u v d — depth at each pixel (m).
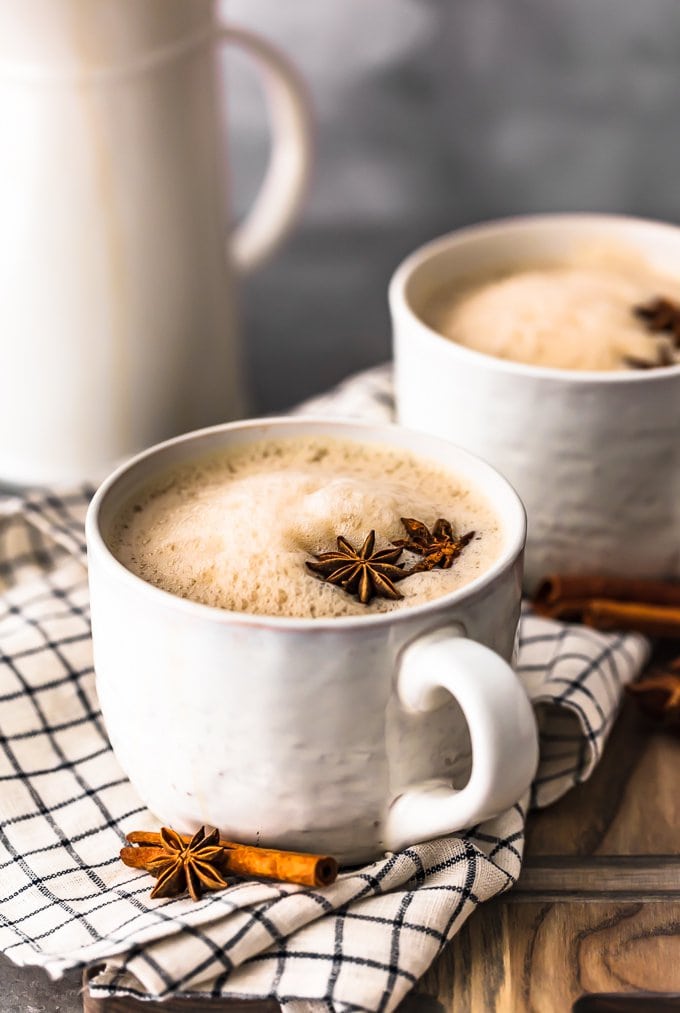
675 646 0.70
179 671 0.54
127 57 0.72
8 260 0.75
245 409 0.88
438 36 0.92
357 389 0.78
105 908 0.57
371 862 0.58
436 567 0.57
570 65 0.92
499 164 0.96
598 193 0.97
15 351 0.76
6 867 0.59
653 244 0.76
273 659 0.53
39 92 0.71
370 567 0.56
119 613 0.55
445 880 0.57
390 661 0.54
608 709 0.64
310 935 0.55
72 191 0.73
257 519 0.57
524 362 0.69
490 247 0.77
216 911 0.55
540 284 0.72
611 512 0.68
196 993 0.54
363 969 0.54
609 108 0.93
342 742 0.55
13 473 0.79
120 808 0.61
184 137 0.75
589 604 0.68
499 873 0.57
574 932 0.58
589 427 0.66
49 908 0.57
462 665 0.53
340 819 0.56
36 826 0.60
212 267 0.79
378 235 0.99
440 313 0.73
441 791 0.56
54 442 0.78
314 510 0.57
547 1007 0.55
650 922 0.58
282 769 0.55
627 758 0.64
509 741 0.53
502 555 0.56
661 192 0.96
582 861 0.60
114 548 0.57
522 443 0.67
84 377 0.77
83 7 0.70
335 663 0.54
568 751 0.63
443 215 0.98
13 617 0.69
